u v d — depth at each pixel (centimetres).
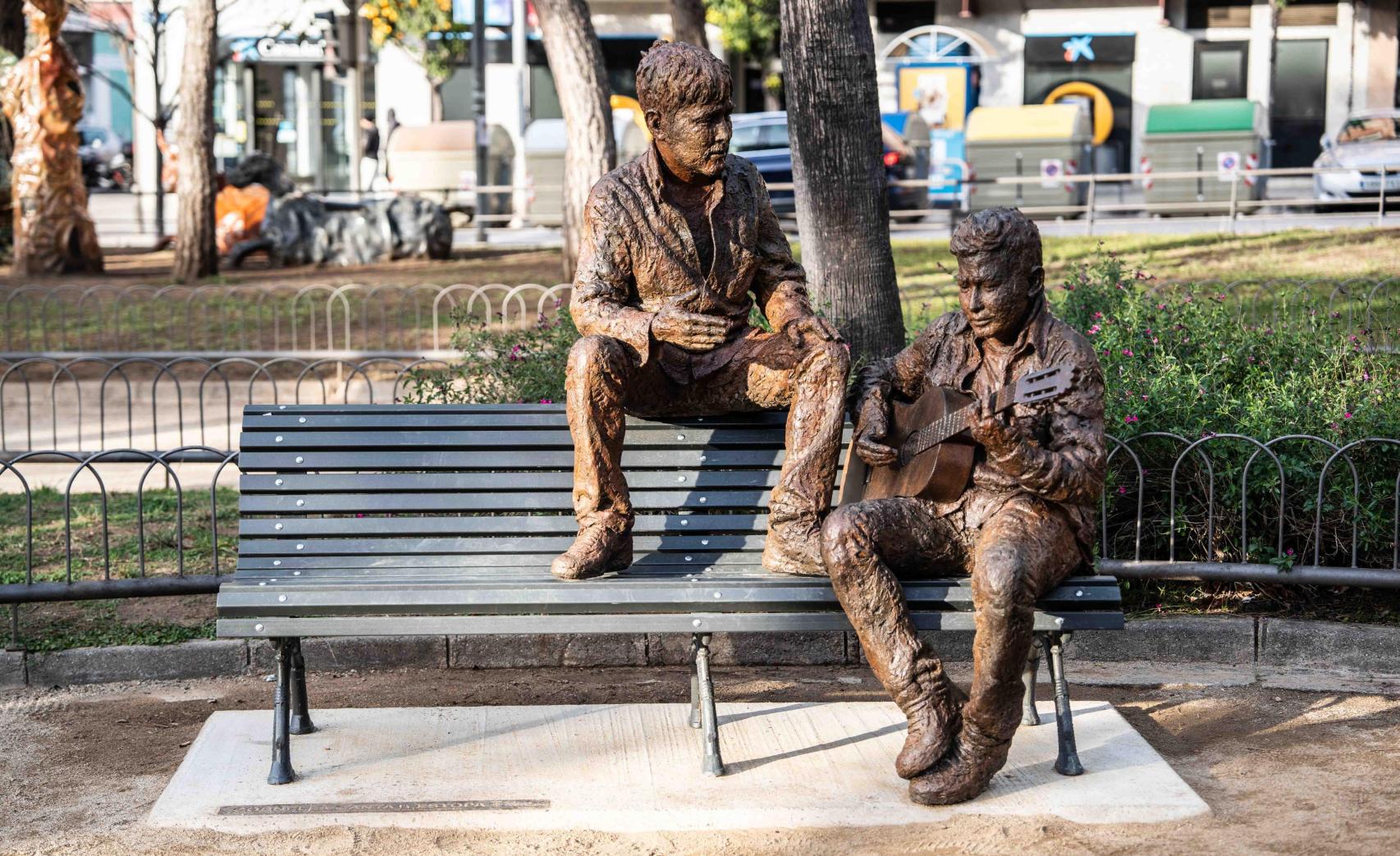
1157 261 1471
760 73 3119
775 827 432
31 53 1866
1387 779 473
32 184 1878
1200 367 732
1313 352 758
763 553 493
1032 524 438
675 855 418
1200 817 438
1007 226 440
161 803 452
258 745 502
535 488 518
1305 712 545
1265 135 2258
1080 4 2939
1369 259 1410
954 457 447
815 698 576
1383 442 591
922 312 1023
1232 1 2902
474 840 428
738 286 498
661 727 518
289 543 505
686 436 525
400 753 494
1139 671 598
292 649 487
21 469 1026
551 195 2459
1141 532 634
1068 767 466
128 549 740
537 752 494
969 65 2631
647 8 2947
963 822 432
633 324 471
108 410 1202
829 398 471
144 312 1577
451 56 2895
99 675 604
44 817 459
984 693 427
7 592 591
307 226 1947
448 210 2205
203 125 1802
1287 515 637
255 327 1495
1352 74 2884
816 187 774
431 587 454
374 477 515
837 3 757
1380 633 591
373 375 1269
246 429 520
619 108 2797
